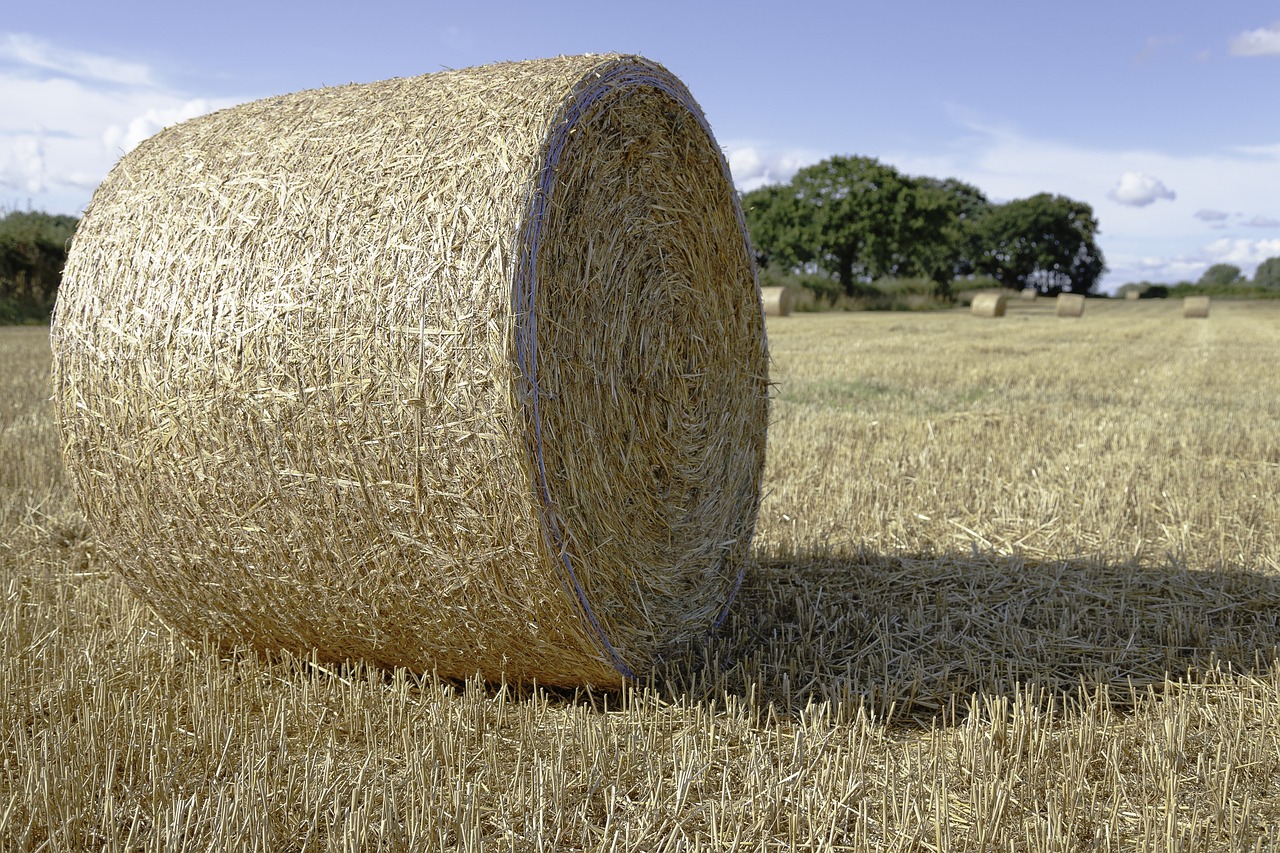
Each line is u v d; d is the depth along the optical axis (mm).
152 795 3129
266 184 3871
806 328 30172
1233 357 19094
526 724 3814
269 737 3635
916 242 61562
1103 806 3172
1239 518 6535
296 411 3664
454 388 3457
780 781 3215
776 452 8555
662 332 4422
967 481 7590
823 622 4816
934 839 3016
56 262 31469
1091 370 16062
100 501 4172
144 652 4391
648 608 4242
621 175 4156
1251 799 3201
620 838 3012
